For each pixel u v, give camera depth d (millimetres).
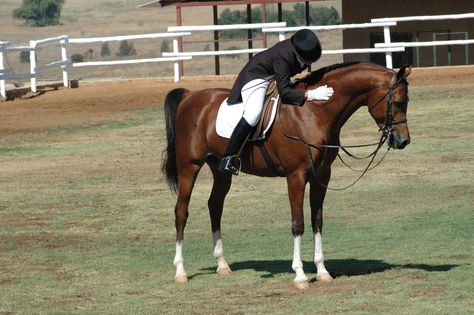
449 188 19188
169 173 13289
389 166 21922
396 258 13414
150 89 34594
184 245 15445
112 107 32031
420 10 42781
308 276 12633
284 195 19578
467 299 10844
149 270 13586
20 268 13961
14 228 17141
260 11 86312
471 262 12812
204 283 12586
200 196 19797
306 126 11836
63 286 12711
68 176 22406
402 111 11594
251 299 11523
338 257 13766
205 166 23266
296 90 11828
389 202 18266
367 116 28750
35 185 21406
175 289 12312
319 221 12312
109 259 14438
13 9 107625
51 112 31719
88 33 91500
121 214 18297
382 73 11656
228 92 12859
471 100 29719
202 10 97062
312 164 11852
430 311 10391
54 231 16859
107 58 74938
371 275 12352
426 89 31781
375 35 43344
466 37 42062
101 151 25547
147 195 20047
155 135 27500
